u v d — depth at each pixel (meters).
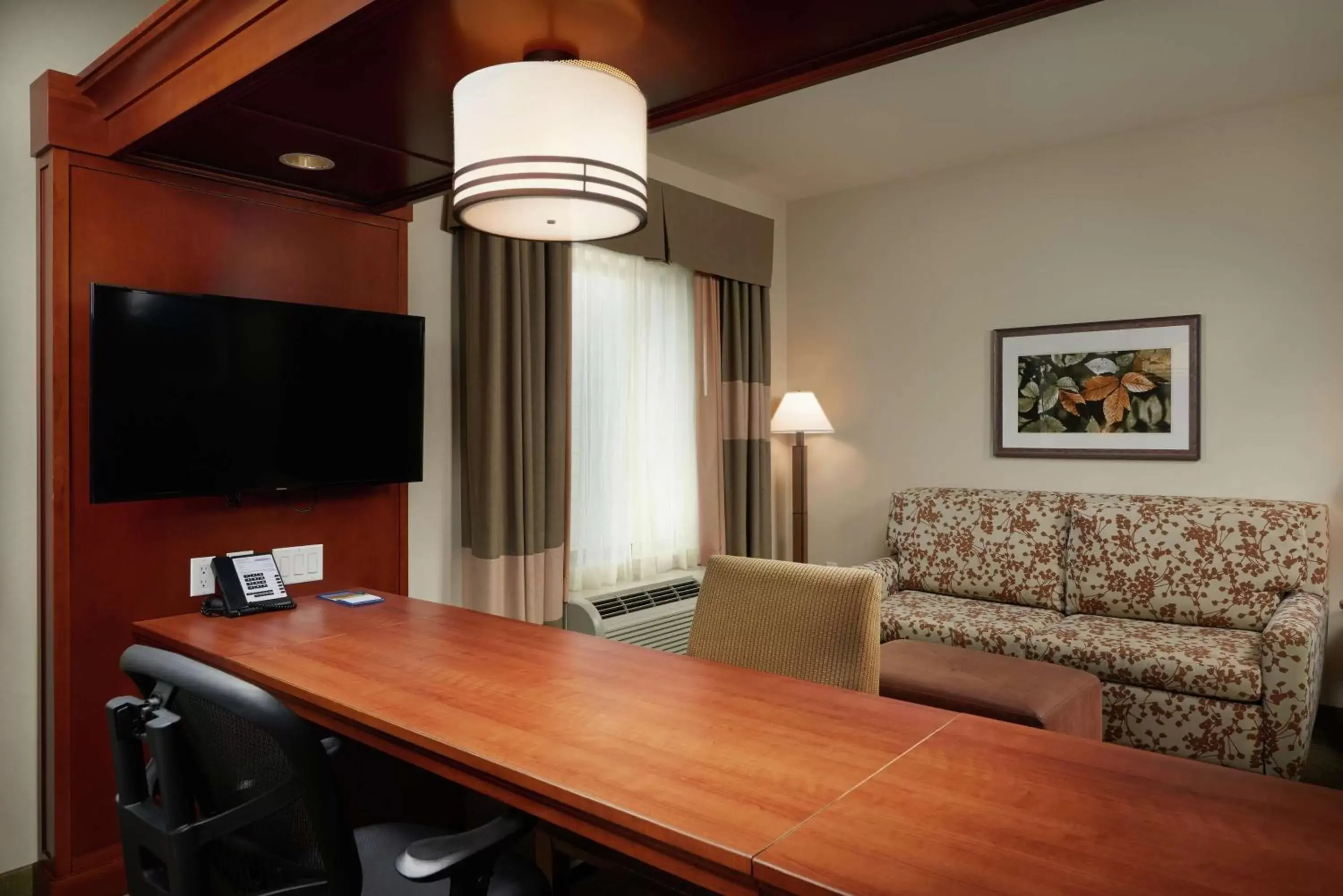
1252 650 3.19
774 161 4.50
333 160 2.34
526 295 3.44
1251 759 3.00
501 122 1.59
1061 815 1.08
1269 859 0.97
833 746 1.33
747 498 4.73
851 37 1.62
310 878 1.12
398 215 2.95
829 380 5.12
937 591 4.31
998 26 1.54
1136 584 3.75
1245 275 3.88
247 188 2.55
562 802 1.18
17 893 2.25
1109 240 4.21
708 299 4.52
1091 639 3.38
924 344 4.77
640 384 4.22
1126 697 3.22
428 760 1.41
